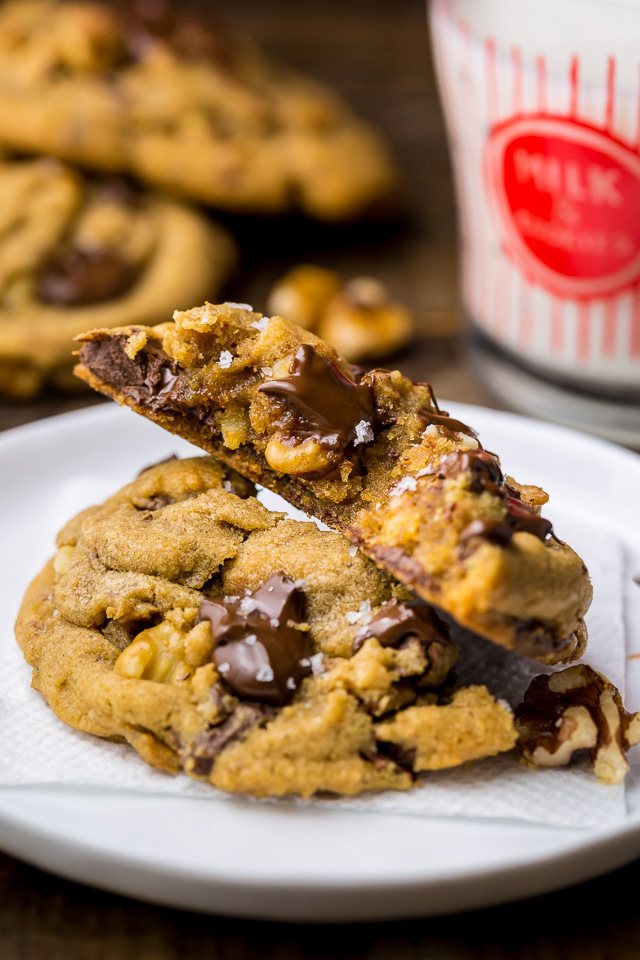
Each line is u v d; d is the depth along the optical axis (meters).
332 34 0.79
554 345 0.49
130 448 0.44
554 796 0.34
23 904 0.34
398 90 0.74
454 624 0.38
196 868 0.32
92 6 0.61
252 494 0.39
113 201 0.56
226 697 0.34
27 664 0.37
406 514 0.35
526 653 0.34
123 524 0.37
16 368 0.50
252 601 0.35
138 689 0.34
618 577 0.40
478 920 0.34
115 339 0.38
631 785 0.35
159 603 0.36
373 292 0.55
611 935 0.34
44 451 0.43
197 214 0.58
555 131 0.45
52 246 0.53
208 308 0.37
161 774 0.34
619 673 0.37
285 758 0.34
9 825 0.33
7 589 0.40
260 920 0.34
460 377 0.53
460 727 0.34
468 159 0.49
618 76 0.43
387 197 0.61
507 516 0.34
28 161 0.59
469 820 0.34
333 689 0.34
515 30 0.44
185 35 0.61
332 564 0.36
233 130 0.58
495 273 0.49
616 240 0.46
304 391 0.36
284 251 0.61
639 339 0.47
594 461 0.43
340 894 0.32
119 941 0.34
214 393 0.37
